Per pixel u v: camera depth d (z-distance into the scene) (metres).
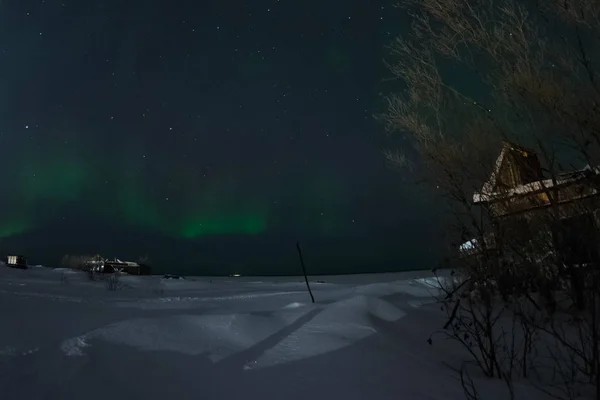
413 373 3.23
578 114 4.26
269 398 2.48
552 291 4.74
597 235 3.96
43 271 18.91
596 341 3.28
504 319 5.01
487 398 3.01
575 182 4.38
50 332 3.08
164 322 3.54
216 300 7.44
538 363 3.85
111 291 10.19
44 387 2.26
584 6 4.27
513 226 5.02
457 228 5.28
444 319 5.42
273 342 3.51
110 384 2.38
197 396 2.41
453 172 5.25
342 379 2.84
